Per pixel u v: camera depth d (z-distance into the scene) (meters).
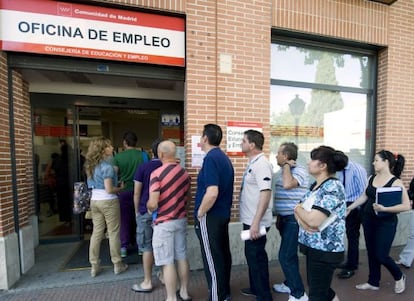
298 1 4.30
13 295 3.18
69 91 5.02
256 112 4.14
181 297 3.07
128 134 4.42
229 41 3.98
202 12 3.86
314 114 4.87
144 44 3.74
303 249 2.36
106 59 3.64
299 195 2.90
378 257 3.18
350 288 3.37
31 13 3.37
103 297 3.14
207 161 2.65
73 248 4.65
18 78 3.68
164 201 2.86
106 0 3.52
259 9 4.11
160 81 4.78
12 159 3.53
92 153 3.56
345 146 5.10
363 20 4.70
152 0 3.66
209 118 3.93
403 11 4.96
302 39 4.59
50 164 4.98
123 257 4.25
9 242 3.34
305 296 2.88
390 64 4.91
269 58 4.18
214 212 2.68
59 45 3.47
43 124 4.93
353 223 3.67
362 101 5.18
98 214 3.60
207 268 2.72
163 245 2.84
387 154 3.18
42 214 4.93
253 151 2.86
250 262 2.87
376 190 3.15
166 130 5.54
